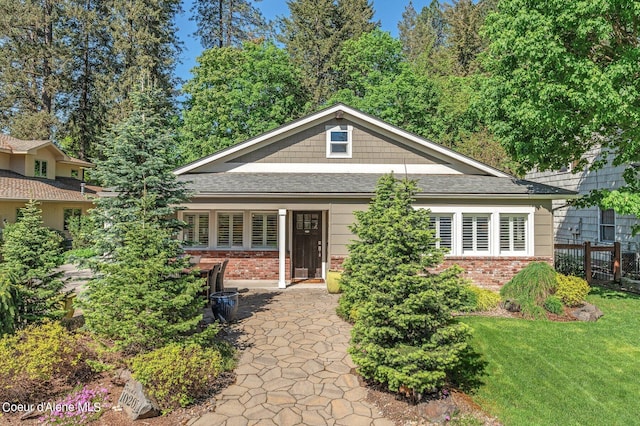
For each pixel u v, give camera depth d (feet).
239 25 105.40
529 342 24.90
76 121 97.25
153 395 16.58
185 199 28.86
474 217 39.32
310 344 24.14
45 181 75.97
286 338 25.09
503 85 36.94
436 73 105.60
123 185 26.09
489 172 44.88
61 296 25.09
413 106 80.53
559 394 19.12
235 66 82.38
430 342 17.48
